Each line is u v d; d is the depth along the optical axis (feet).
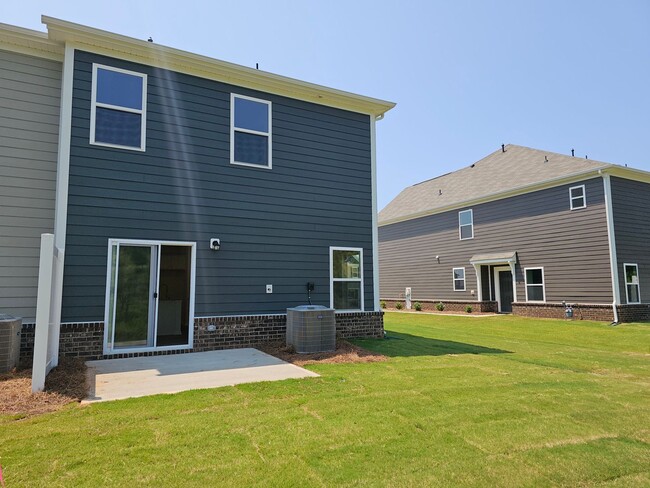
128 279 23.40
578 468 9.73
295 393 15.61
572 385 17.93
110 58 23.97
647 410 14.38
